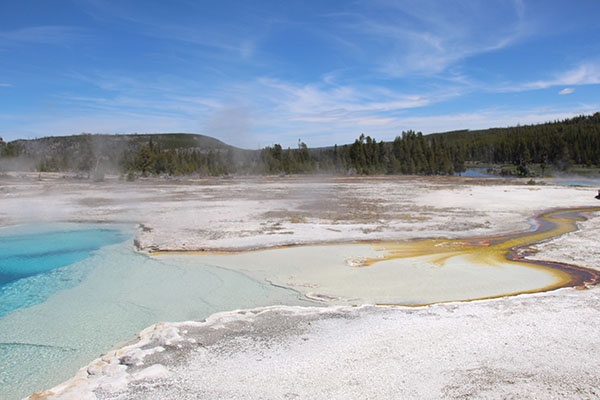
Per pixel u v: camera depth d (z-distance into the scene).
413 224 20.58
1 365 7.74
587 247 15.51
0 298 11.33
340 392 5.98
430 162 75.62
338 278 12.60
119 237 18.75
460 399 5.74
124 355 7.32
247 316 9.29
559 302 9.54
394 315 9.10
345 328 8.38
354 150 80.94
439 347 7.34
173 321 9.75
